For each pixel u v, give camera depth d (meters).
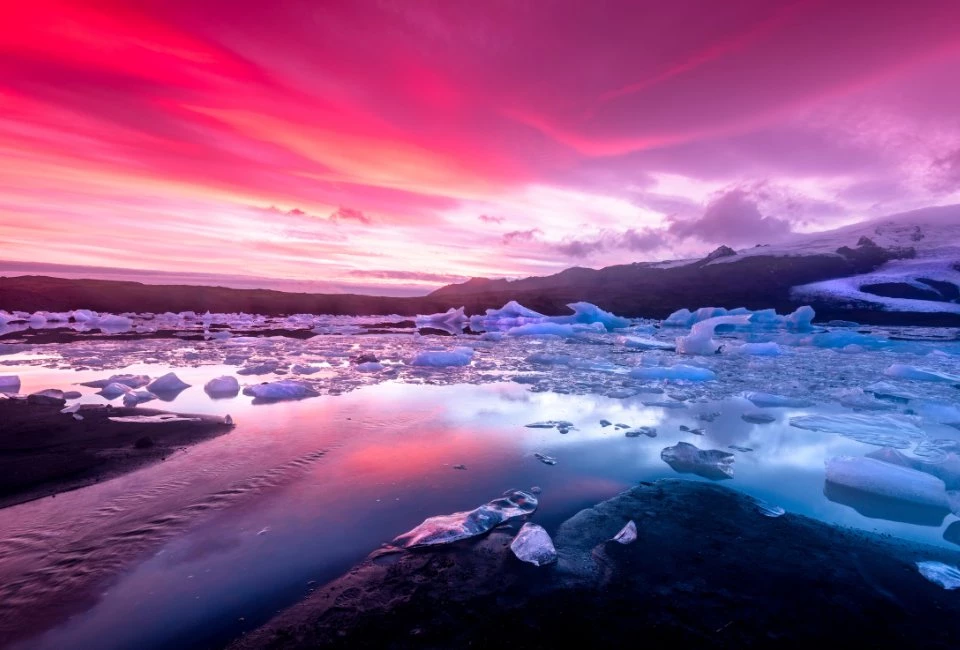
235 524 2.79
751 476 3.91
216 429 4.68
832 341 16.56
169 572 2.32
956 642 1.96
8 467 3.53
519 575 2.36
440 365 9.75
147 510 2.93
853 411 6.39
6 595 2.12
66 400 5.95
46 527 2.70
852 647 1.93
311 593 2.18
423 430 4.88
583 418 5.62
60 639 1.87
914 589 2.34
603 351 13.70
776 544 2.74
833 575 2.43
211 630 1.94
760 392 7.39
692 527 2.92
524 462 4.04
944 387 8.45
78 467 3.55
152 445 4.12
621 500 3.29
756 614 2.11
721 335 21.52
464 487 3.46
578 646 1.89
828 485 3.74
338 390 6.93
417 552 2.55
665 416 5.86
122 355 10.26
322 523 2.84
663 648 1.89
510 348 14.10
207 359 9.84
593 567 2.46
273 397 6.27
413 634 1.93
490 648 1.87
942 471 3.86
